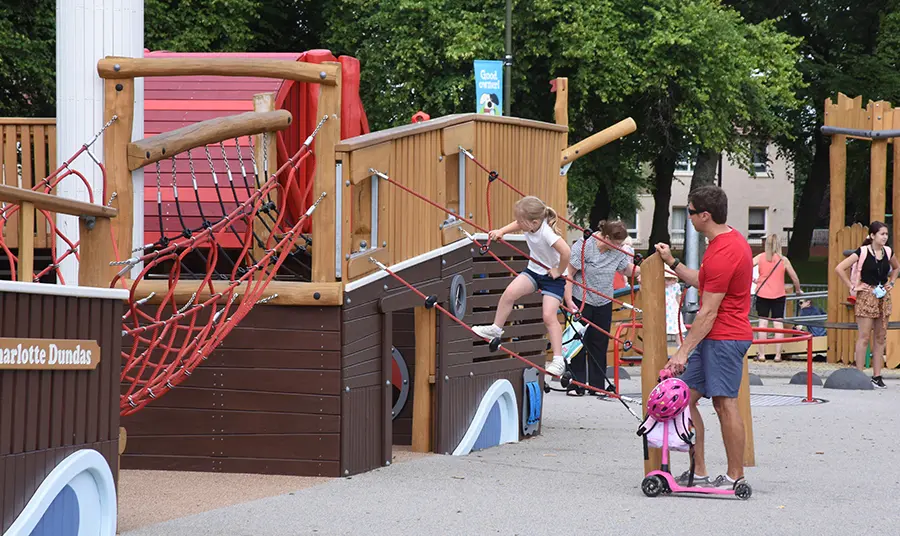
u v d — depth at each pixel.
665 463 12.53
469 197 16.41
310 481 13.05
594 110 56.94
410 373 16.50
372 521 10.91
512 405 17.02
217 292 13.35
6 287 8.27
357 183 13.50
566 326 22.55
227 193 16.56
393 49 51.78
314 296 13.16
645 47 50.91
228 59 13.03
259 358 13.43
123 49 13.63
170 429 13.66
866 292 25.86
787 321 26.59
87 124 13.50
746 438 14.70
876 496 12.59
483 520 11.04
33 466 8.73
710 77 52.50
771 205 119.06
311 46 59.47
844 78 69.88
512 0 50.25
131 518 10.91
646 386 12.89
